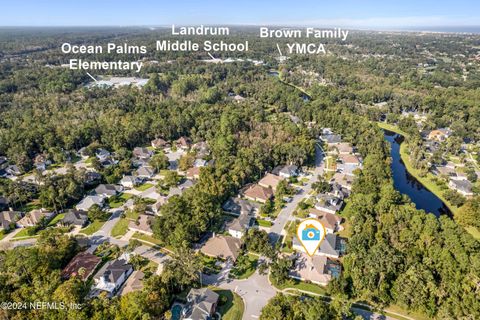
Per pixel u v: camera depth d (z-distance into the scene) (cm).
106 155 15188
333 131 18375
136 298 6544
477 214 10069
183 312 6875
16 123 17112
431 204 12156
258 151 13450
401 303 7056
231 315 6944
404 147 17188
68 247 8494
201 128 16975
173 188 12019
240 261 8312
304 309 6500
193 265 7550
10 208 10950
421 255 8294
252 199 11512
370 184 11512
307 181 12925
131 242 8825
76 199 11519
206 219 9525
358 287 7344
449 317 6500
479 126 17712
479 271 7256
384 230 9094
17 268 7312
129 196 11875
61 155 14412
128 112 19012
